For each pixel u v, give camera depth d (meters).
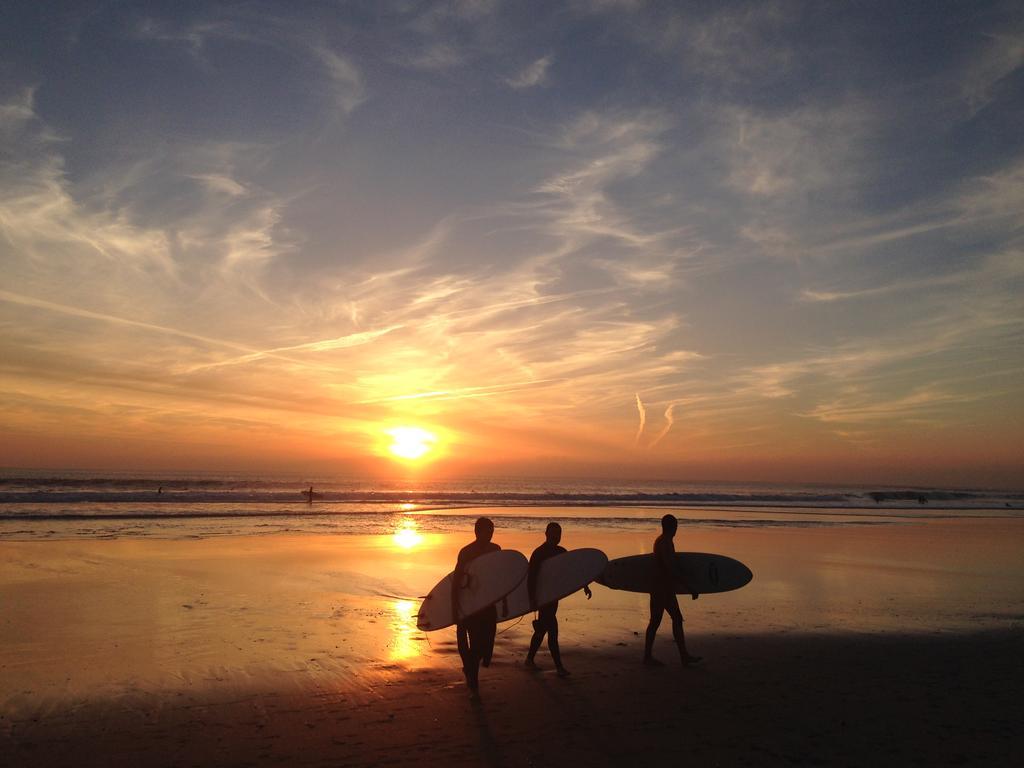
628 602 11.88
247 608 10.54
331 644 8.55
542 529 25.19
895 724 5.95
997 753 5.30
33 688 6.55
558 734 5.62
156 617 9.72
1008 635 9.79
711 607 11.47
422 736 5.54
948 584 14.49
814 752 5.29
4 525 21.61
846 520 35.06
